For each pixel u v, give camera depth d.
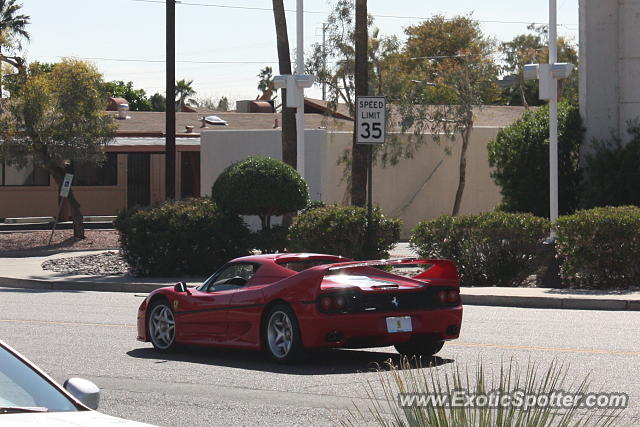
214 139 64.00
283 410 14.98
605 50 47.81
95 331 24.95
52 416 7.73
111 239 58.50
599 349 20.25
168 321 21.44
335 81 60.25
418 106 60.50
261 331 19.41
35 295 35.28
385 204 59.31
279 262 19.94
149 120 83.94
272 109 99.00
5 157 57.25
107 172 75.88
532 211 47.62
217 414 14.80
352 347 18.84
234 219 40.91
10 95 58.09
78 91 57.06
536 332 23.25
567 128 47.75
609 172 45.06
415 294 19.03
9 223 69.44
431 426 8.65
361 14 44.81
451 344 21.39
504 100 111.31
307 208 41.75
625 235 31.77
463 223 34.88
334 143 57.62
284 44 47.66
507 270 34.53
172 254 39.69
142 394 16.48
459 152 62.34
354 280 19.45
